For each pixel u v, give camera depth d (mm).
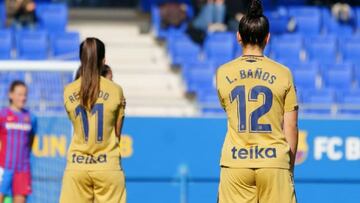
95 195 19875
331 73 44250
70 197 19688
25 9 49781
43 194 29344
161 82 45781
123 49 49312
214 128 29516
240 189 17047
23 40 47250
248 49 17469
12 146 28078
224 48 47719
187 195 29391
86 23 53031
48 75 30797
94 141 19609
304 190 29266
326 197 29266
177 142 29453
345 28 52531
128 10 54031
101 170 19594
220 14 48656
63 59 45906
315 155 29312
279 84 17031
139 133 29406
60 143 29359
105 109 19656
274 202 16875
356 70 44594
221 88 17266
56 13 51438
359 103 40094
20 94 28297
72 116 19797
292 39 48219
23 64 28422
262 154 16844
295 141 17156
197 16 48844
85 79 19562
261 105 16938
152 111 39750
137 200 29391
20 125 28172
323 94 40094
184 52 47656
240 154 16953
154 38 50656
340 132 29312
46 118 29438
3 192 27938
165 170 29406
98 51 19672
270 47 47719
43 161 29344
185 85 43281
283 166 16875
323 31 52344
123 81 45688
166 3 53938
